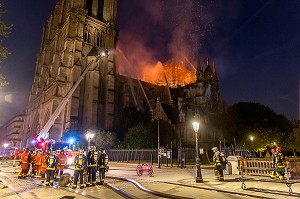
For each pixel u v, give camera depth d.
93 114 60.38
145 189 12.17
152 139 50.56
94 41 71.69
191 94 89.12
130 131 53.22
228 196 10.39
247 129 57.91
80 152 13.91
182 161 28.94
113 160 44.56
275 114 63.25
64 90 60.06
